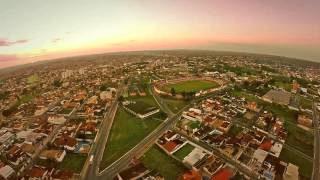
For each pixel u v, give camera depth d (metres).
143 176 74.31
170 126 119.19
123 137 107.00
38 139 105.56
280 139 103.31
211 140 97.88
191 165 81.25
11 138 108.25
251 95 178.00
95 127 117.56
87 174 78.69
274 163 81.56
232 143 95.56
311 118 134.50
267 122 121.69
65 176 75.94
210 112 137.75
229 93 183.38
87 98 182.62
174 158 86.38
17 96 199.25
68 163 85.94
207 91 188.25
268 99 162.38
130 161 86.25
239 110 140.12
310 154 93.00
